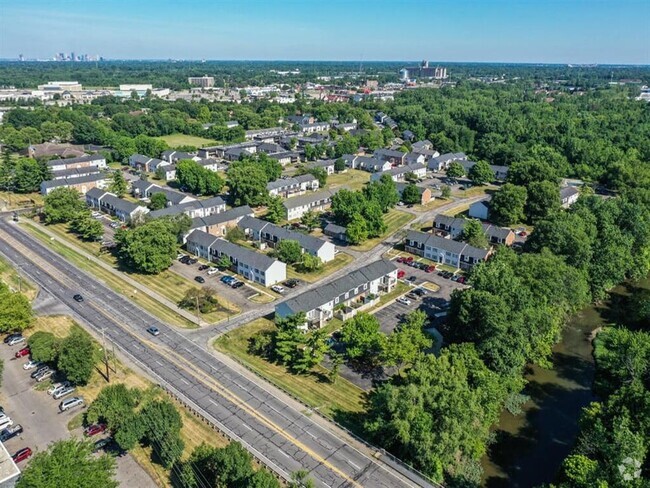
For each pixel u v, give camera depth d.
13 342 78.56
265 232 118.31
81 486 44.16
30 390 68.88
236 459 49.78
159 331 82.56
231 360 75.62
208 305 90.25
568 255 95.25
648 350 67.81
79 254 112.75
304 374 72.94
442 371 61.25
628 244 102.19
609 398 59.69
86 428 61.19
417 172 185.00
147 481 54.22
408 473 55.09
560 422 67.06
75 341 67.81
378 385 70.75
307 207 142.50
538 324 72.69
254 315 88.31
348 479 54.41
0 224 130.38
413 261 112.00
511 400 69.25
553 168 167.50
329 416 64.50
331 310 86.88
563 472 52.44
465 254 108.50
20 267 104.88
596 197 123.56
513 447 62.75
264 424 62.47
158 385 68.94
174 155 190.00
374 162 193.00
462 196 163.62
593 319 93.50
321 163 188.00
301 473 49.81
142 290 96.62
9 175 157.62
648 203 142.75
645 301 92.94
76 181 159.25
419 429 54.91
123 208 133.88
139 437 56.25
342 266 109.12
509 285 75.19
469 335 72.06
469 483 55.72
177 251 112.44
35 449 58.31
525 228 136.12
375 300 93.25
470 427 56.28
